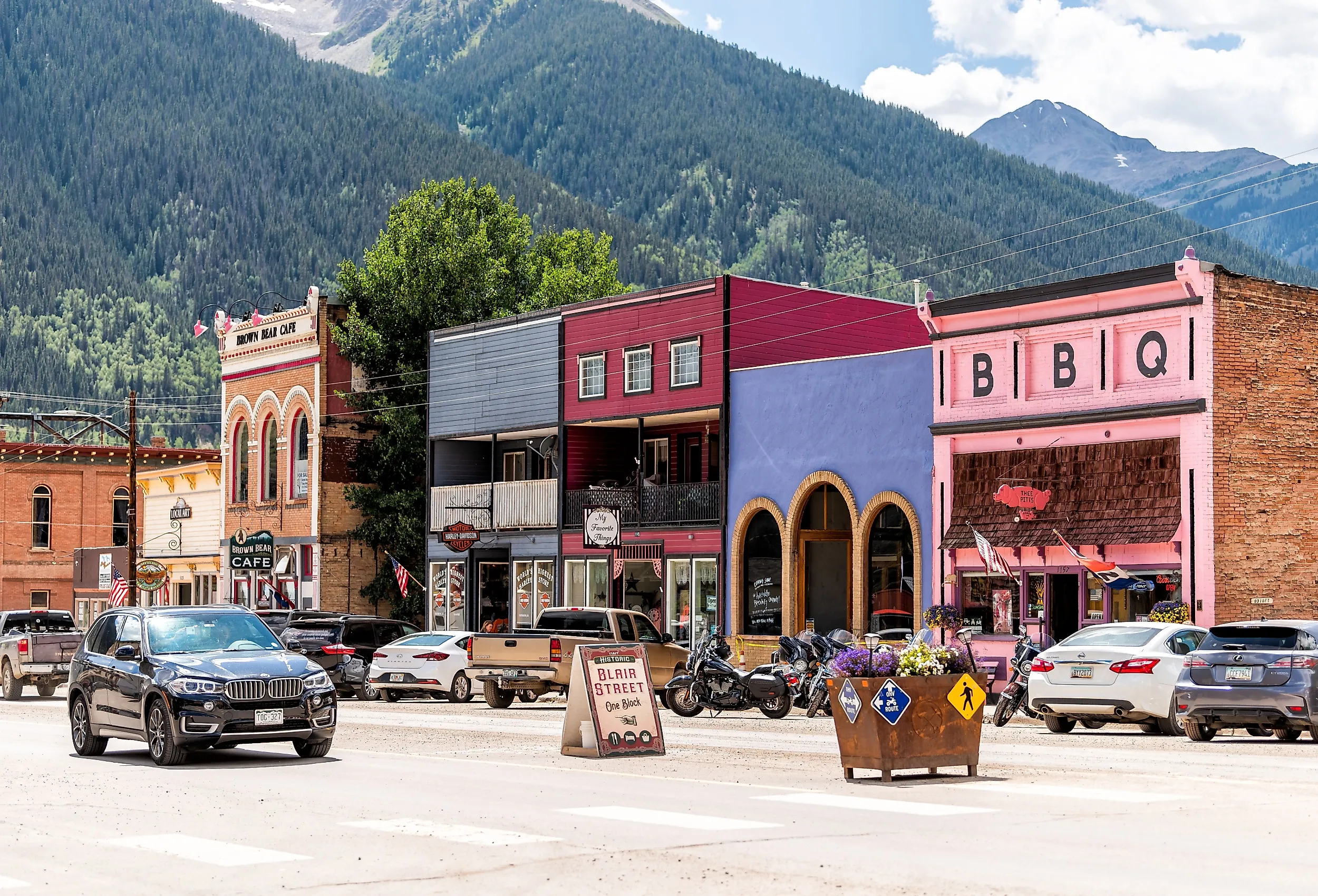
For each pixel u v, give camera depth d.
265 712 19.70
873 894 9.78
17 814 14.68
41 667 37.66
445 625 48.91
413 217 55.19
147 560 62.84
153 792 16.48
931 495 34.91
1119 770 17.50
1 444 71.44
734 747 21.42
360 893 10.23
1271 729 22.92
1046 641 32.09
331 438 53.38
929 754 16.50
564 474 44.81
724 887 10.16
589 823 13.30
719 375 40.47
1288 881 10.10
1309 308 31.41
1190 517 29.98
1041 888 9.90
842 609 38.16
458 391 48.81
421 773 18.14
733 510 40.03
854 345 43.06
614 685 20.25
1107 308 31.69
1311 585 30.91
